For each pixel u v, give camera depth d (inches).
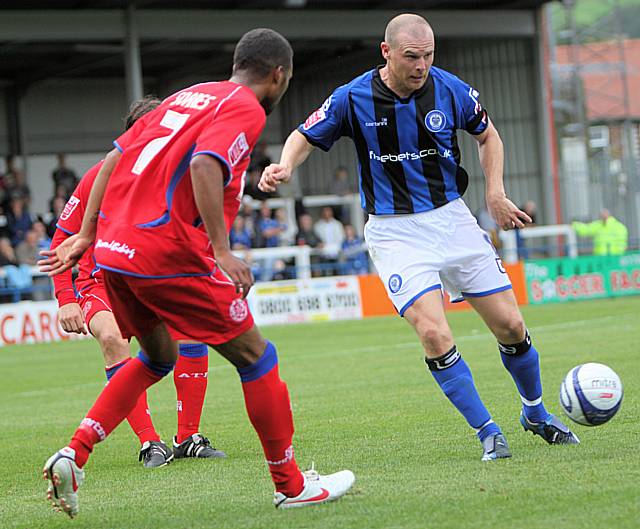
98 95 3555.6
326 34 2942.9
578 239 3002.0
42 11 2623.0
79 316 630.5
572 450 584.1
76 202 621.9
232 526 446.0
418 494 485.7
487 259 600.1
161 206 447.2
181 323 455.5
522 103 3267.7
